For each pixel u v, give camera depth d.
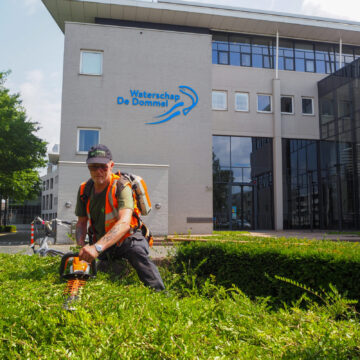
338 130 22.88
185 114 19.33
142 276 3.26
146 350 1.60
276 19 22.23
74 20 21.08
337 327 2.13
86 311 1.94
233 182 22.78
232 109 22.98
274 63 24.02
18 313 1.95
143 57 19.20
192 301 2.51
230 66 23.14
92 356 1.51
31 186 31.30
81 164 16.27
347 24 23.66
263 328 2.12
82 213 3.46
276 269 4.46
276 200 22.92
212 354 1.66
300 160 23.94
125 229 2.84
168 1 21.44
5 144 24.66
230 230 22.38
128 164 16.91
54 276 3.14
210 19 21.67
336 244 5.63
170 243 7.82
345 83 22.44
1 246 14.60
